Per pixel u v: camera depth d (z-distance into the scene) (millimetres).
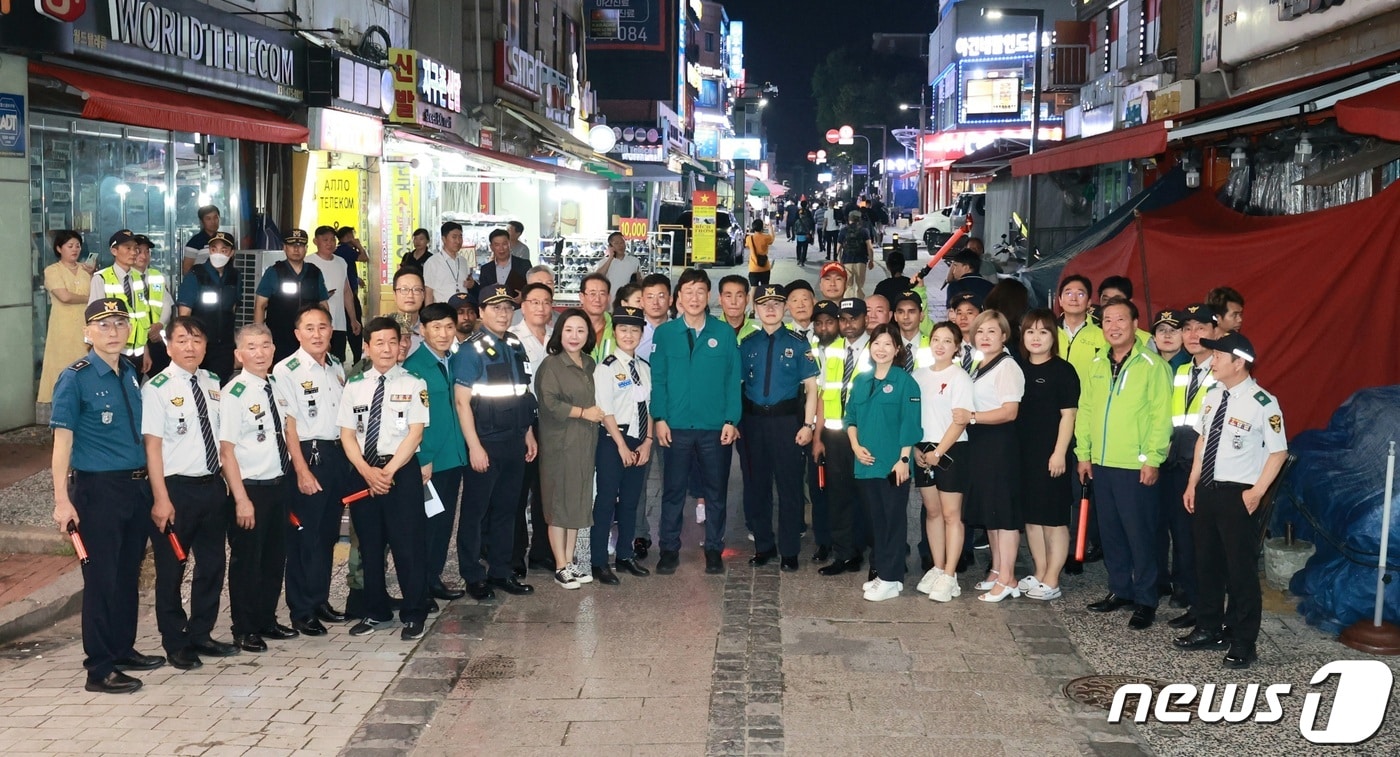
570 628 7422
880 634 7324
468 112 26094
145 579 8359
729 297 9094
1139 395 7477
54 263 11961
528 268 14508
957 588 8070
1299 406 9469
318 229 13414
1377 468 7605
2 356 11281
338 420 7219
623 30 54250
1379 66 11078
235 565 6980
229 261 11820
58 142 12477
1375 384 9312
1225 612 7207
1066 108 35125
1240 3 16906
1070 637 7324
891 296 11383
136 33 12672
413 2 23578
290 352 12398
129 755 5570
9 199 11211
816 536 9047
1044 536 8102
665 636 7270
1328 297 9438
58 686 6473
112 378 6316
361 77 18000
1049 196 24578
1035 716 6094
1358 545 7258
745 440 8758
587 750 5688
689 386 8453
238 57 14953
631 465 8227
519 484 8094
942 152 68438
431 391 7516
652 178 41406
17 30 10773
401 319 16859
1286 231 9797
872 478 7969
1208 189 12930
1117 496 7543
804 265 38250
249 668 6758
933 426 7965
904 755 5641
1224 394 6801
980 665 6805
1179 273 10555
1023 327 7965
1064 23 30922
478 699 6297
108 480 6297
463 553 7953
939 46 73875
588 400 8102
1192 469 7059
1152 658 6938
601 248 21219
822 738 5816
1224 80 17719
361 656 6969
